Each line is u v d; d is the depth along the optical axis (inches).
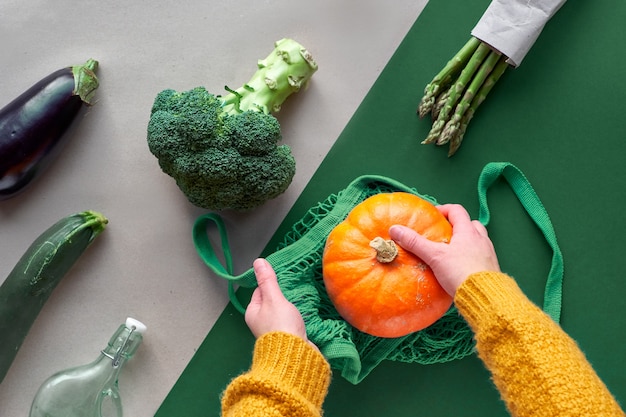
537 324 27.9
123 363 42.1
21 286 39.2
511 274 43.1
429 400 43.4
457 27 42.2
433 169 42.7
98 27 41.9
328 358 37.6
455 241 34.4
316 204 42.8
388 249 34.0
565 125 42.4
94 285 42.6
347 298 35.5
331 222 39.9
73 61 41.9
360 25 42.2
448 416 43.3
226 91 42.1
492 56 39.5
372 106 42.6
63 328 42.6
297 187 42.8
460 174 42.7
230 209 42.4
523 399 26.9
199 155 36.8
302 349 30.4
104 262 42.5
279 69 39.1
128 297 42.6
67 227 40.1
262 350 31.0
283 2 41.9
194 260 42.8
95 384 40.4
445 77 40.3
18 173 39.6
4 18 41.7
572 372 26.5
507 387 27.7
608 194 42.5
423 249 33.9
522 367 27.1
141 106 42.2
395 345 40.1
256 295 35.6
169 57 42.1
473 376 43.3
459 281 32.8
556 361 26.7
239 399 29.0
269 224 42.8
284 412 27.7
